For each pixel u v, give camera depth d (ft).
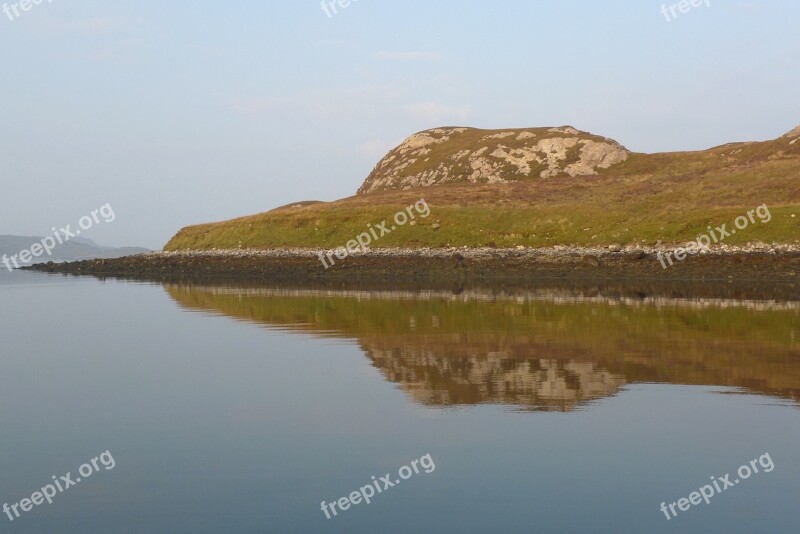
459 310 118.21
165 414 52.75
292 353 77.87
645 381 62.03
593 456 42.65
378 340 85.97
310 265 224.74
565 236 223.51
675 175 297.33
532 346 80.33
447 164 395.14
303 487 38.34
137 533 33.22
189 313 118.83
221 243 276.21
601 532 33.01
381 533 32.91
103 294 162.61
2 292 171.22
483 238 232.94
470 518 34.45
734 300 131.13
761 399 55.62
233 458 42.88
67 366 71.61
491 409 53.11
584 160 360.48
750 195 234.99
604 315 108.88
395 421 50.14
